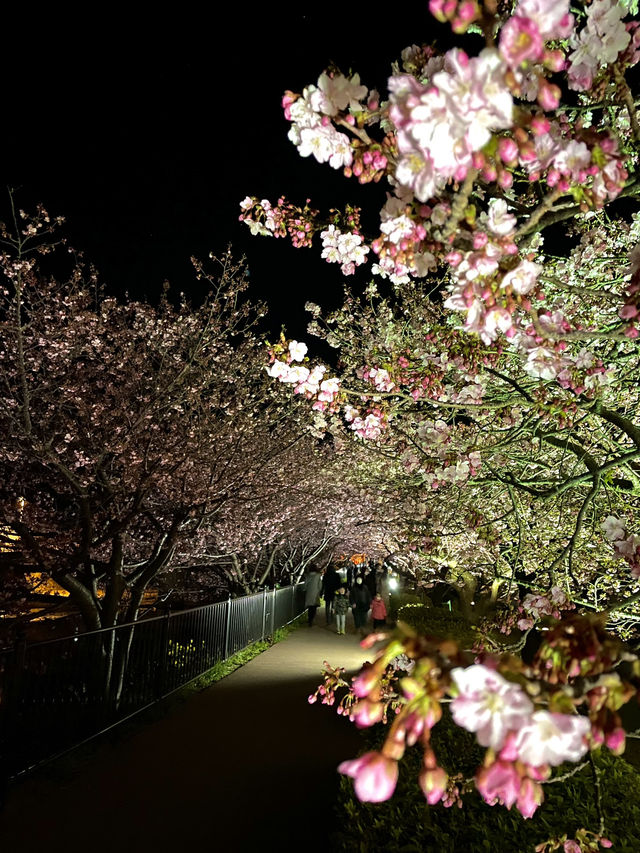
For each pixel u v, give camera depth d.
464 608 14.58
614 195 1.98
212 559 14.43
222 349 12.31
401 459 6.25
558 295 5.59
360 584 17.22
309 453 16.95
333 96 2.16
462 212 1.83
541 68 1.95
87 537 7.80
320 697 9.38
